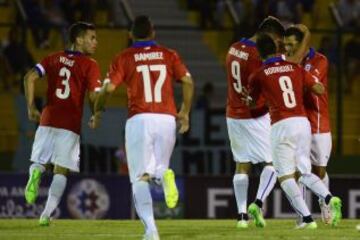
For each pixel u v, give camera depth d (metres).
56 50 41.28
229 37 44.69
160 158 18.69
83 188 33.84
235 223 25.53
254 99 22.27
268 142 23.61
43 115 23.61
